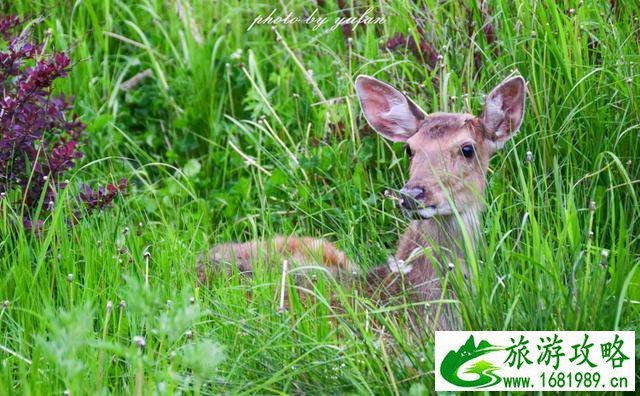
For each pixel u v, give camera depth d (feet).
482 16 39.91
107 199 34.24
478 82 38.91
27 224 32.63
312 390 25.14
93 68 45.78
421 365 25.05
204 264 32.63
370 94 34.86
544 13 37.99
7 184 33.91
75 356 24.52
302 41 46.39
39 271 29.99
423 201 30.94
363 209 36.88
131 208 39.29
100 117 41.70
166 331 21.98
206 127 44.39
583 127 36.29
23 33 38.73
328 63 43.96
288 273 29.12
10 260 31.99
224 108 45.21
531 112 36.47
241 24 47.85
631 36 38.19
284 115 43.14
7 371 24.85
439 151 31.76
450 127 32.30
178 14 47.37
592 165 35.45
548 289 26.32
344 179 38.32
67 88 44.01
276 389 25.44
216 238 37.06
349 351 26.14
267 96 43.65
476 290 27.20
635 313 27.07
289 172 39.29
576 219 29.78
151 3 48.67
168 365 25.41
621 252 26.68
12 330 27.76
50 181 34.17
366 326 26.76
